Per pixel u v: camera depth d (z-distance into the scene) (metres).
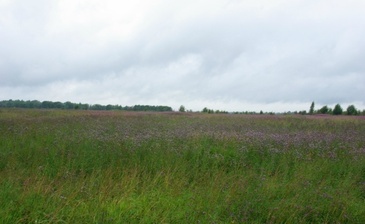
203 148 8.57
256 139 10.19
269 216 4.67
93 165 6.85
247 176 6.33
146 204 4.77
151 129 12.64
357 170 7.18
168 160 7.26
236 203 4.95
